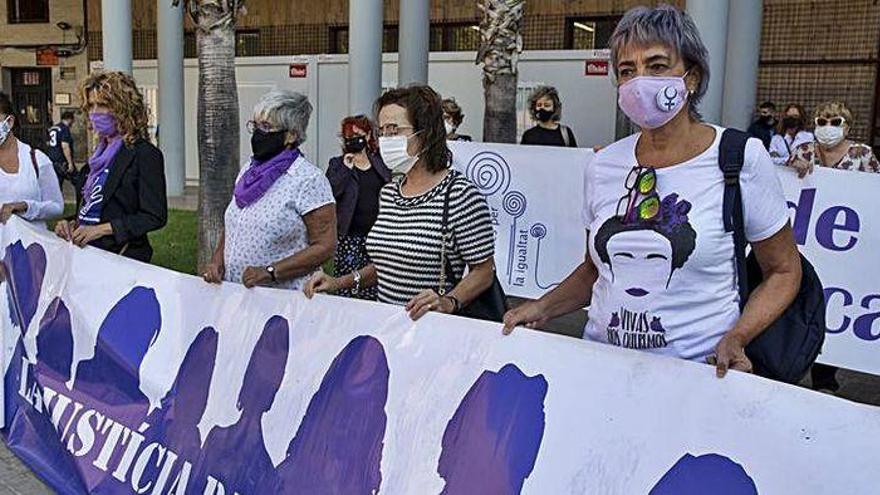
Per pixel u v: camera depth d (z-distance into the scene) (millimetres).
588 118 12547
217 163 6793
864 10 12727
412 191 2949
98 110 3961
